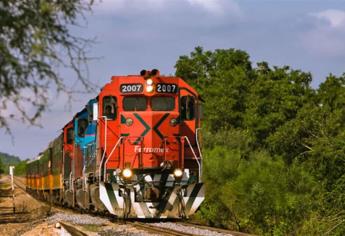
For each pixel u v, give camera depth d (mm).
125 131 66812
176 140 67438
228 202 102438
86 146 79625
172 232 53188
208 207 102125
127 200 65312
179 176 66125
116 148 66688
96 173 69875
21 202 149875
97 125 69875
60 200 111812
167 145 67000
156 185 66000
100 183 64750
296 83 191375
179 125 68000
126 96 67500
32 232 60406
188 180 67188
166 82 67750
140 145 66500
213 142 148625
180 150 67562
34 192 183500
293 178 105125
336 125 115375
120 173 65375
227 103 195500
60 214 83125
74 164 91562
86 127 82375
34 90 21672
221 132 159750
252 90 193500
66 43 22484
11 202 151000
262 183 104375
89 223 66062
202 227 61750
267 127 176000
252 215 100625
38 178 162875
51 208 100688
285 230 93750
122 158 66438
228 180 108562
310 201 95188
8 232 66562
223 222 100188
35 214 94125
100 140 67812
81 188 83875
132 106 67500
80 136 85875
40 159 157750
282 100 183625
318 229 85125
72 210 96625
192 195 66188
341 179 88438
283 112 177875
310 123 125562
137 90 67000
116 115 67500
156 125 66938
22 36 21812
